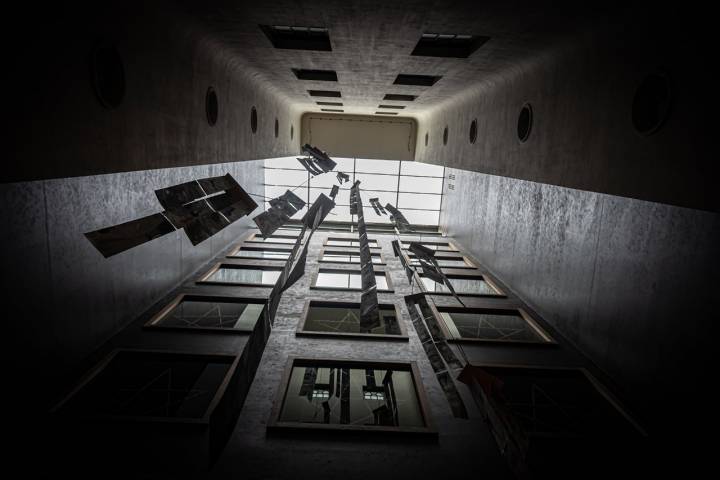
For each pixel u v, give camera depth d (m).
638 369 7.55
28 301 6.78
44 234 7.16
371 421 8.20
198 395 7.68
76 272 8.03
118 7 4.82
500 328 11.69
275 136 14.27
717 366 5.84
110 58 4.81
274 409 7.13
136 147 5.31
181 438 6.20
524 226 13.23
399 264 16.58
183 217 4.89
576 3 5.02
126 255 9.88
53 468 5.54
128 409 7.24
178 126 6.55
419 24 6.38
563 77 6.52
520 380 8.44
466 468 6.11
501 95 9.25
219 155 8.54
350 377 9.69
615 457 6.09
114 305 9.40
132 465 5.72
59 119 3.91
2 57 3.25
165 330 9.59
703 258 6.25
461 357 9.08
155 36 5.74
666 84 4.23
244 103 10.27
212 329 9.62
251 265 15.36
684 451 6.18
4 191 6.31
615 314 8.33
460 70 9.06
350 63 9.12
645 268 7.54
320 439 6.53
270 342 9.59
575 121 6.11
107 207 9.11
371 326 4.46
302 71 11.32
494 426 3.54
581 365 8.88
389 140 21.70
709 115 3.68
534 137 7.49
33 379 6.86
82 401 7.05
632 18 4.84
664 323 6.97
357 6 5.82
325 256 18.11
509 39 6.65
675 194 4.08
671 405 6.66
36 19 3.59
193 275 13.87
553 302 10.96
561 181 6.47
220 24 6.61
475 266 17.05
